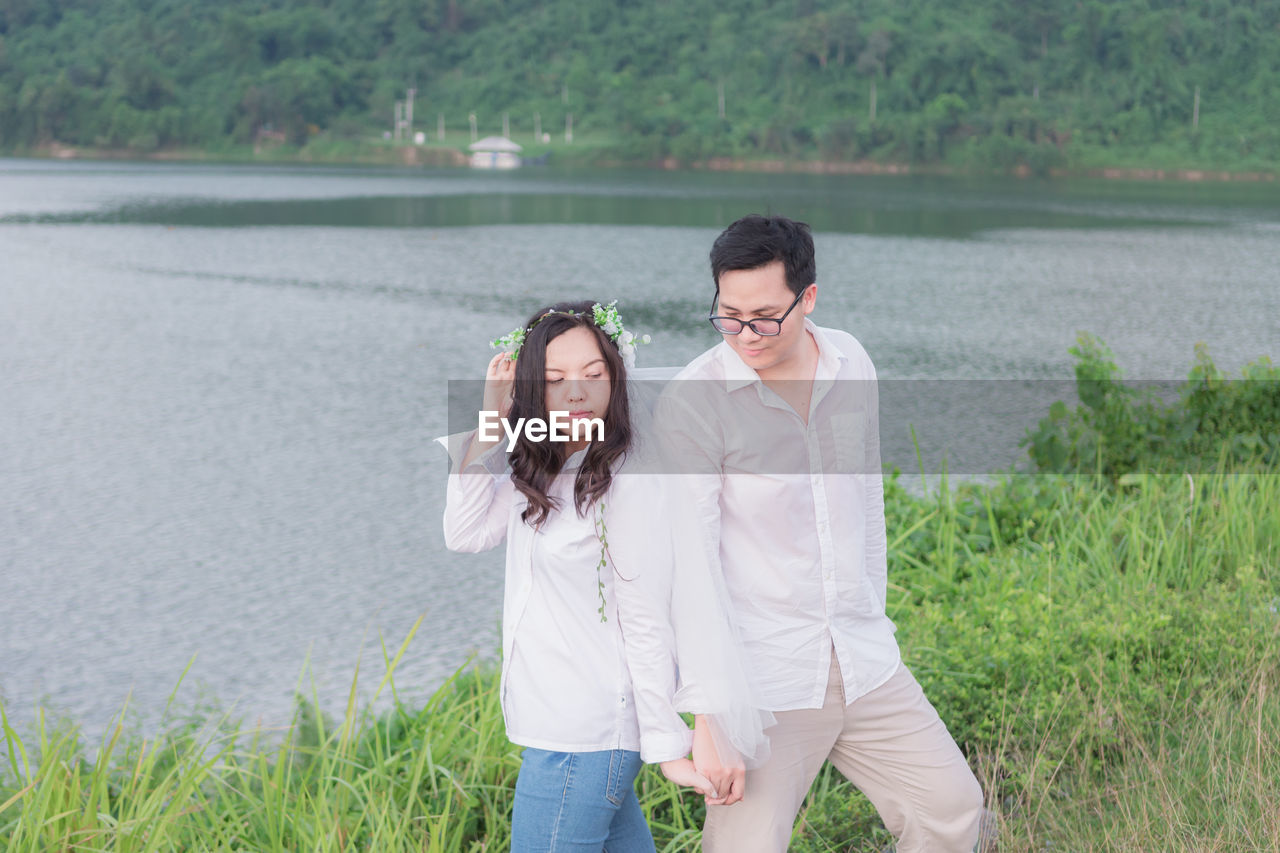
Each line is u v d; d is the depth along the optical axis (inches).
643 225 1771.7
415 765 133.2
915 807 96.6
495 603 265.9
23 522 330.6
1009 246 1384.1
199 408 482.3
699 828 126.1
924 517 224.1
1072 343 638.5
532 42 7106.3
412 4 7327.8
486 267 1111.0
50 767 120.0
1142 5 6102.4
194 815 125.5
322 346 644.7
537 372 85.7
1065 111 5777.6
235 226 1691.7
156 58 6811.0
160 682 227.6
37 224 1684.3
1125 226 1819.6
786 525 92.1
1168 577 188.7
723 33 6953.7
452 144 6353.3
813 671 93.7
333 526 324.2
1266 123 5556.1
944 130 5629.9
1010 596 173.6
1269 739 124.6
